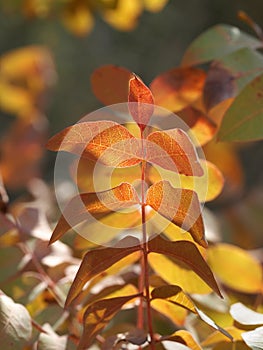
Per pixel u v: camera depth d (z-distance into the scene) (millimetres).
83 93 3691
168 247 728
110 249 726
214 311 875
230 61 863
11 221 893
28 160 1673
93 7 1469
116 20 1429
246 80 857
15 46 3643
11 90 1881
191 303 734
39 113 1851
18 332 754
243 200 1404
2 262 887
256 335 741
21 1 1529
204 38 887
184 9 3643
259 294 941
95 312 741
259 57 866
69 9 1492
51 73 1943
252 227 1300
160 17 3666
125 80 841
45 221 917
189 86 882
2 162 1654
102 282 857
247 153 2789
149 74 3723
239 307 779
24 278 886
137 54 3748
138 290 803
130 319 938
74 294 717
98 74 842
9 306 761
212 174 813
